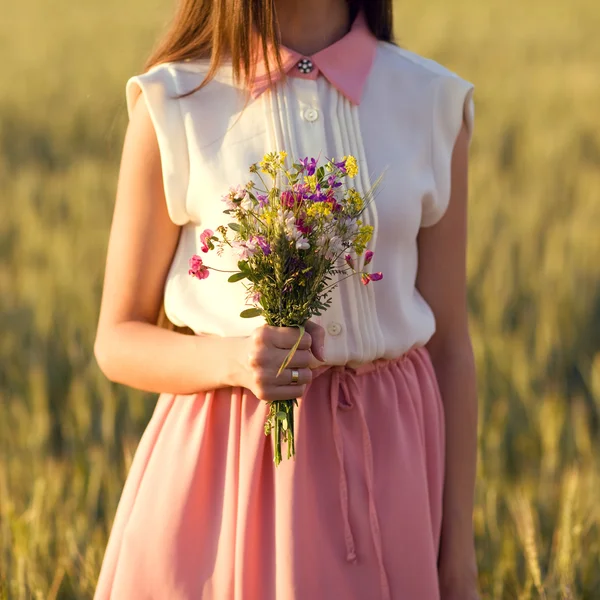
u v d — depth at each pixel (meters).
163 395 3.32
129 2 54.69
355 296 3.12
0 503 5.66
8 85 27.81
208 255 3.16
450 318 3.54
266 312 2.84
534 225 13.37
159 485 3.10
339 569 3.04
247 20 3.15
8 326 9.92
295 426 3.04
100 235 12.94
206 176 3.14
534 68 31.06
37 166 19.02
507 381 8.31
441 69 3.42
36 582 4.73
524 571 5.21
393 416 3.18
